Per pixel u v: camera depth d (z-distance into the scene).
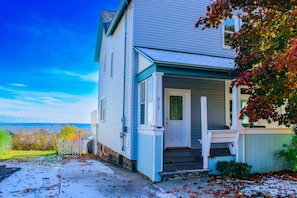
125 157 9.24
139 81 8.66
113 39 12.31
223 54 10.17
